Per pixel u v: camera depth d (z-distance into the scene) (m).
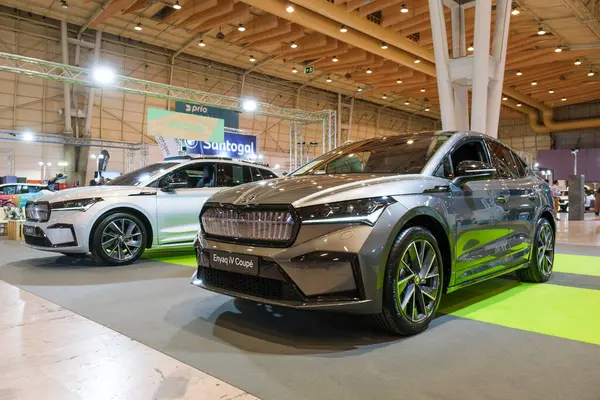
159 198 5.38
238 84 25.25
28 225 5.05
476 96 9.65
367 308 2.32
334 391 1.83
